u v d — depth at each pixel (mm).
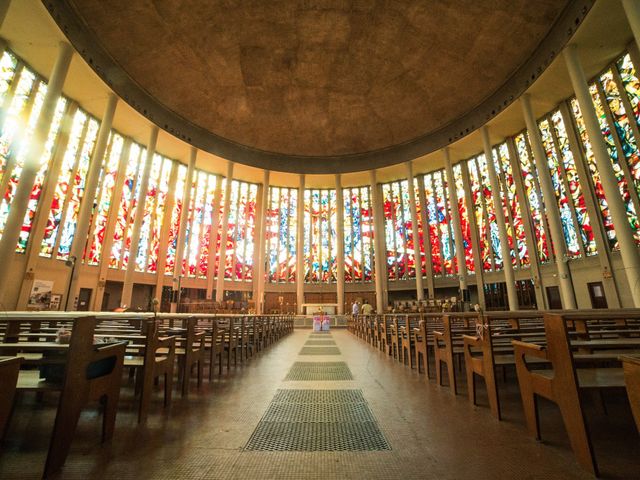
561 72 14086
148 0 12969
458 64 16312
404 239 25266
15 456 1989
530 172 17750
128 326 5039
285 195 27859
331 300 25984
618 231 10500
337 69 17562
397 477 1750
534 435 2311
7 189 12539
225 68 16984
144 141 19688
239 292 24766
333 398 3367
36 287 13695
